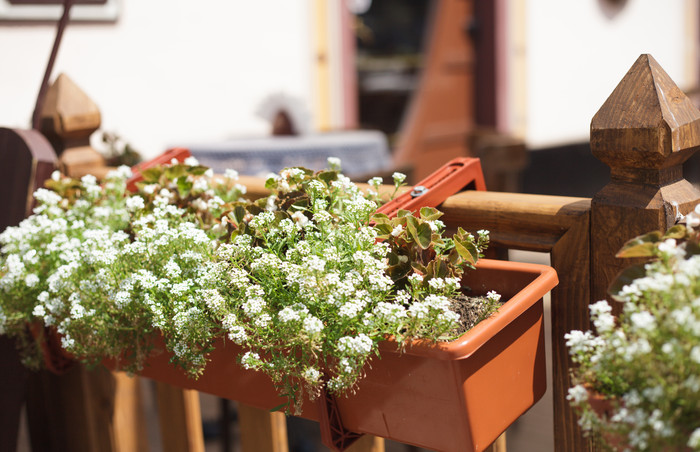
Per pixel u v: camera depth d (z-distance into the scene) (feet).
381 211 3.98
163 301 3.82
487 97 20.18
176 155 5.64
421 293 3.53
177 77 14.32
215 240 4.13
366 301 3.32
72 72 12.66
